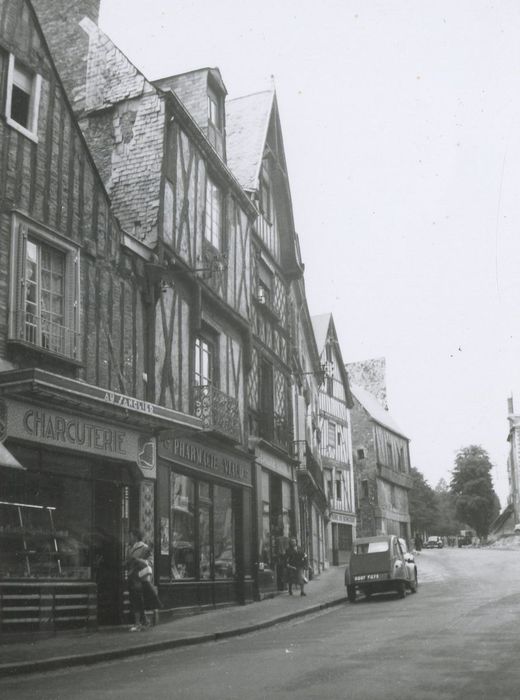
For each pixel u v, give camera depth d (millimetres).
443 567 30703
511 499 70000
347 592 18312
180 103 15734
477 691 6090
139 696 6328
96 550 12531
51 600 11031
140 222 14805
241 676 7262
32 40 12023
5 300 10734
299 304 28688
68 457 11680
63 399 10688
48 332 11625
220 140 19016
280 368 23625
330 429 40000
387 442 53844
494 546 59406
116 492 12891
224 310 17703
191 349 15828
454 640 9289
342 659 8180
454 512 82312
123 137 15570
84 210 12742
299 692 6285
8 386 9992
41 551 11203
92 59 16359
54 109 12312
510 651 8172
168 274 14945
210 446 16453
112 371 12883
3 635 10117
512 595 16016
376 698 5926
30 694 6617
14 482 10758
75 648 9477
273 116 23828
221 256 16672
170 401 14727
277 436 22234
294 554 19328
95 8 17391
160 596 13508
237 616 14047
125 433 12867
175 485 14820
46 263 11836
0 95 11242
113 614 12469
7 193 11070
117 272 13406
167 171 15297
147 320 14156
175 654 9586
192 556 15328
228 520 17516
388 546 18266
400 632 10609
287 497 23312
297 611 14938
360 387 57375
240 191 19156
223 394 16562
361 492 49812
